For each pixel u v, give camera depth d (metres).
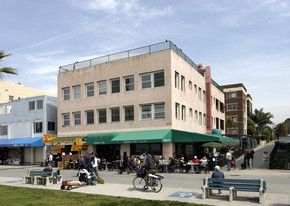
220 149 32.12
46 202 10.40
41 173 16.42
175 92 26.86
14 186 15.13
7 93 49.69
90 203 10.16
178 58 28.16
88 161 17.31
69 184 13.73
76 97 32.81
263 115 80.00
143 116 27.52
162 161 22.27
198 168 21.69
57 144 30.73
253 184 10.12
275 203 9.84
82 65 32.59
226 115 66.69
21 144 34.94
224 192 12.20
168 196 11.49
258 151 44.69
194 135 23.42
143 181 13.66
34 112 36.78
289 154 34.06
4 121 39.88
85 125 31.42
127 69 28.72
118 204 9.89
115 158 28.31
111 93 29.80
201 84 36.53
